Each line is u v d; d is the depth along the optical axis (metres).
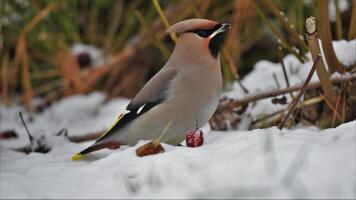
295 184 5.64
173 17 14.37
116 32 15.57
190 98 8.52
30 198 6.00
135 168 6.72
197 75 8.54
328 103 9.23
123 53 14.70
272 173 5.91
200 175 6.13
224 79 13.22
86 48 15.08
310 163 6.02
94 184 6.37
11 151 9.25
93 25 15.27
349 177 5.69
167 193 5.84
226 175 6.02
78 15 15.43
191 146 7.81
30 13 14.84
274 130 7.57
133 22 15.30
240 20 14.10
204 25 8.66
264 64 12.52
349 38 10.25
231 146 6.96
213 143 7.75
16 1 14.88
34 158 8.47
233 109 10.11
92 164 7.08
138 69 14.90
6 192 6.11
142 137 8.70
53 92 15.19
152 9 14.79
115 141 8.64
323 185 5.59
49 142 9.76
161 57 14.88
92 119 13.55
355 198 5.36
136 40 14.86
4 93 14.57
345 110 9.32
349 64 9.45
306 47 10.38
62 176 6.66
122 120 8.67
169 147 7.35
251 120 10.06
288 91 9.72
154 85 8.62
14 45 15.27
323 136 7.07
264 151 6.44
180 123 8.59
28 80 14.20
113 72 14.77
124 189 6.20
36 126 13.19
